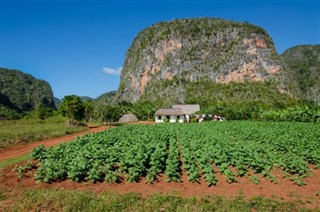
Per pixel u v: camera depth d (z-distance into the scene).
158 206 10.88
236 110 86.00
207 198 11.87
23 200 11.39
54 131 39.31
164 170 15.74
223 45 194.75
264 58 184.12
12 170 15.23
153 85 192.50
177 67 191.00
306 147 20.92
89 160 15.73
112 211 10.47
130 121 93.19
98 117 84.38
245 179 14.45
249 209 10.75
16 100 157.88
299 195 12.50
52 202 11.20
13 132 36.62
